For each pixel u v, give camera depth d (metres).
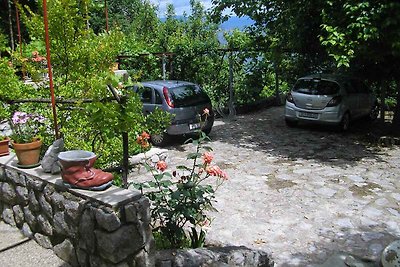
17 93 4.88
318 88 11.78
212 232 5.61
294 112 12.14
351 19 8.96
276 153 9.85
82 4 5.05
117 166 5.09
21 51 5.95
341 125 11.84
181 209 4.25
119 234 3.24
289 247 5.24
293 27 11.12
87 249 3.48
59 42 4.83
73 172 3.52
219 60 15.19
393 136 11.05
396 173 8.24
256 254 4.39
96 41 5.10
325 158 9.39
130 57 13.32
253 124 13.36
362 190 7.25
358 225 5.85
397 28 8.73
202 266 3.87
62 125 5.04
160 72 14.37
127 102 3.90
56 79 5.03
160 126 5.76
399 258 4.48
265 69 16.08
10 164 4.39
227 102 15.22
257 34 13.19
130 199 3.33
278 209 6.43
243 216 6.16
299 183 7.64
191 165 8.70
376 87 14.37
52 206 3.82
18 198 4.33
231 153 9.83
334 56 9.09
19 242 4.15
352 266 4.75
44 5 3.91
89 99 4.15
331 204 6.61
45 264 3.74
